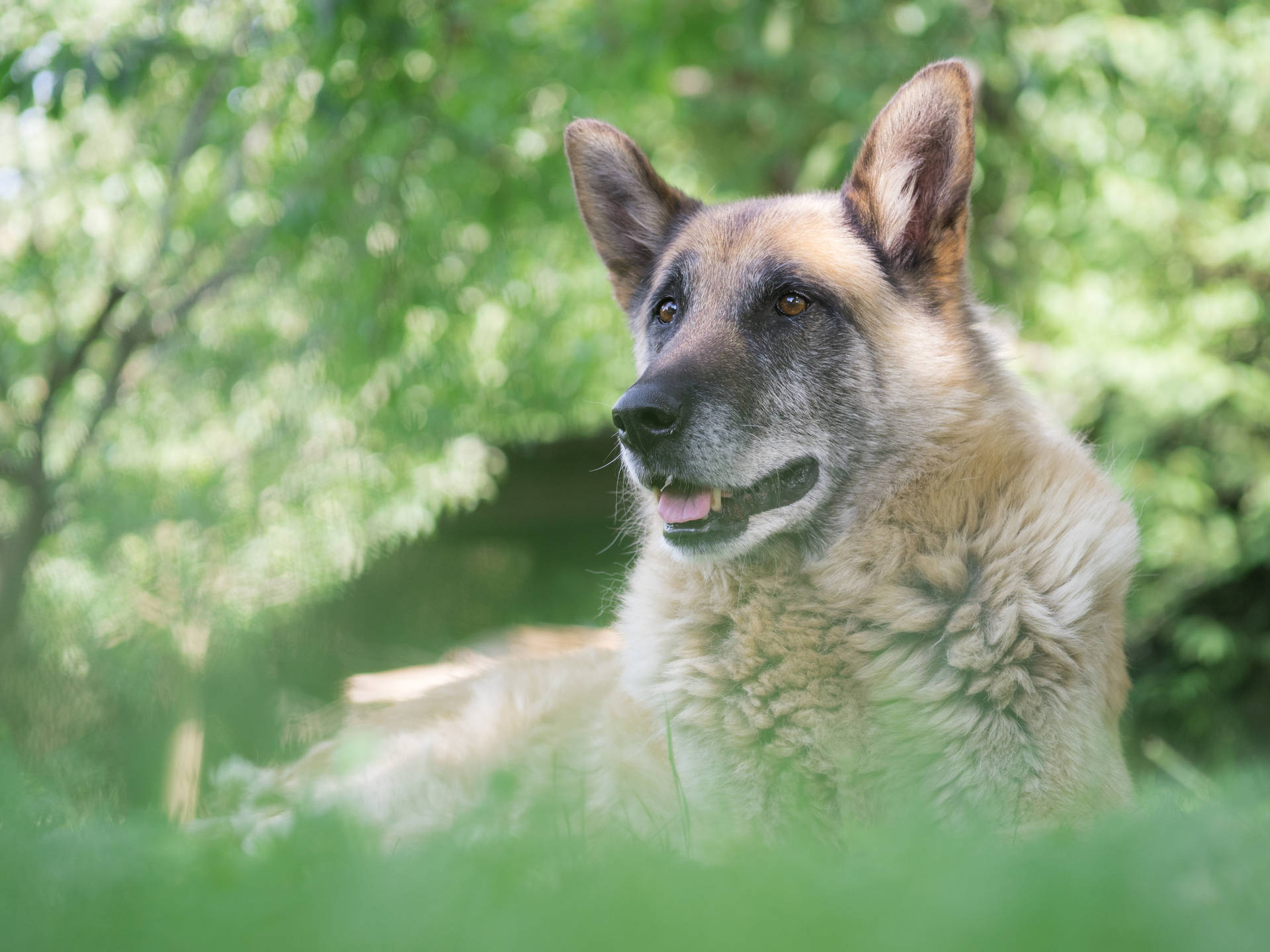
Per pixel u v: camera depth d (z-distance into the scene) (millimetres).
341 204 8789
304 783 4652
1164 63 9930
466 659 5594
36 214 9633
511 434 13031
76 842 2857
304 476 9930
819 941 1723
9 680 8234
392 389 9781
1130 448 10672
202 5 8664
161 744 7047
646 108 11859
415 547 14250
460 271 9711
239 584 9609
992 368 3848
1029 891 1813
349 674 9672
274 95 8781
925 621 3322
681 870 2270
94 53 7461
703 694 3488
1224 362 11180
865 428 3660
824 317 3738
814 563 3559
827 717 3381
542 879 2295
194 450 9852
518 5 9336
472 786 4230
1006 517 3381
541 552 16469
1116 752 3391
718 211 4199
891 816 3182
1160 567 10633
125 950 1879
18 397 9797
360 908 1955
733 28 11094
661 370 3639
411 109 8766
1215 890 1973
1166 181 10578
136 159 9375
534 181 9398
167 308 9320
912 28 10164
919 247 3873
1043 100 9703
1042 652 3234
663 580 3736
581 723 4242
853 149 9625
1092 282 10883
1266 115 10516
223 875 2402
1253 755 10234
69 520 9250
